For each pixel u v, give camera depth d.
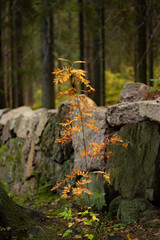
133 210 2.93
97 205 3.39
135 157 3.06
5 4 10.53
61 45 11.57
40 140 4.91
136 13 5.66
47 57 8.75
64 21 12.29
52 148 4.52
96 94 8.42
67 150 4.20
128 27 6.96
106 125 3.55
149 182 2.86
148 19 5.54
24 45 10.40
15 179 5.54
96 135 3.61
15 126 6.05
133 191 2.99
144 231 2.62
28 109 6.14
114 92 12.21
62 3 8.07
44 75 8.54
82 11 7.92
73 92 2.36
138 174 2.99
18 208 2.75
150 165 2.88
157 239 2.39
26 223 2.59
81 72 2.17
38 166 4.95
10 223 2.49
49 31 8.94
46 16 8.00
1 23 9.04
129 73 11.03
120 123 3.33
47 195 4.33
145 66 5.55
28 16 9.01
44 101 8.35
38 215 3.06
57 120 4.52
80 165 3.81
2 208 2.52
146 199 2.91
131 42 7.78
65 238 2.55
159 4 5.20
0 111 7.20
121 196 3.20
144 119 3.06
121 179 3.15
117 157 3.26
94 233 2.46
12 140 6.15
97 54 9.10
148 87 3.54
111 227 2.84
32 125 5.30
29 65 10.27
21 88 10.47
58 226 2.89
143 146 3.01
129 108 3.21
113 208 3.21
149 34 5.76
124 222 2.95
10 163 5.88
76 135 3.94
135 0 5.63
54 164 4.54
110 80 13.13
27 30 12.23
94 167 3.58
